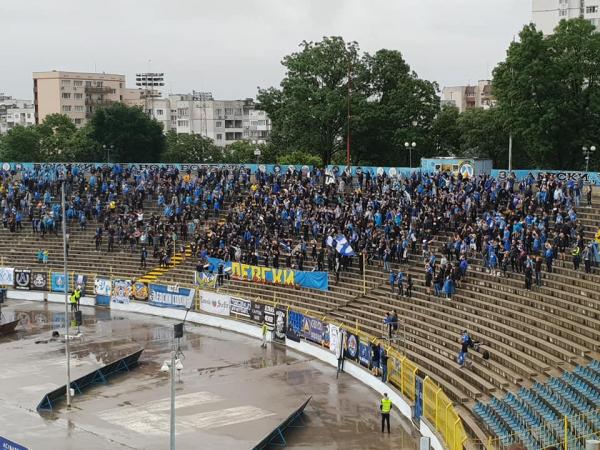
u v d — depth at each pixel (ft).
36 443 135.85
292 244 241.14
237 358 195.00
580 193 213.87
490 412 136.77
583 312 158.40
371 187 255.50
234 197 287.28
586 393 126.00
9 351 200.95
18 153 525.75
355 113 348.59
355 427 144.46
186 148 524.11
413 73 367.25
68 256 286.05
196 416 151.12
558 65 290.56
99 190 306.76
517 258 186.39
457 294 191.21
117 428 144.87
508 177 231.30
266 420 148.25
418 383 142.41
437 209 223.71
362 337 175.01
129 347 205.77
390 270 211.82
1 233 304.50
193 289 241.14
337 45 362.94
